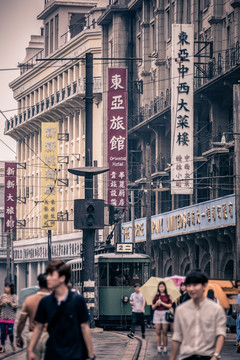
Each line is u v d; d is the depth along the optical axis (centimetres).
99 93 9762
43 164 10106
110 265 4669
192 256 6788
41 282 1600
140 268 4697
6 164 11106
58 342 1266
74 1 11581
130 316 4644
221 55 6531
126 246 4788
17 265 12725
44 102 11412
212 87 6250
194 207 6234
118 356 2800
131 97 8900
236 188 4528
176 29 6334
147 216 6112
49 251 9850
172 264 7262
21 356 2756
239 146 4550
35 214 12200
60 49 11000
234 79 6041
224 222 5641
